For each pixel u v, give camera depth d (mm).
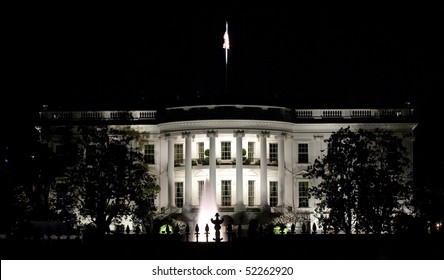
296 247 97062
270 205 157125
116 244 97500
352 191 136625
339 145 140750
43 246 97438
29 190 141000
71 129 159750
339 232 131500
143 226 144875
